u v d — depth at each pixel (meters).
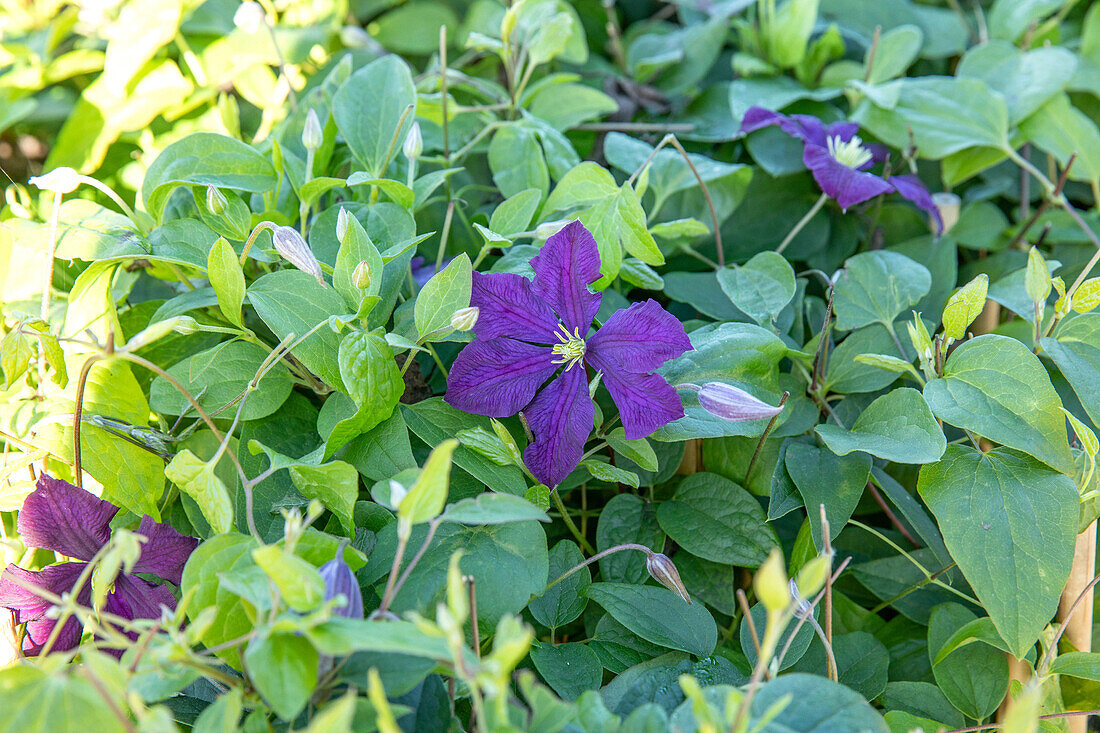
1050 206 1.05
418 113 0.98
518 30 1.01
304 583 0.73
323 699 0.75
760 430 0.86
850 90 1.06
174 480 0.80
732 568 0.89
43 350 0.85
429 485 0.74
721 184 1.00
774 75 1.08
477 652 0.77
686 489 0.90
